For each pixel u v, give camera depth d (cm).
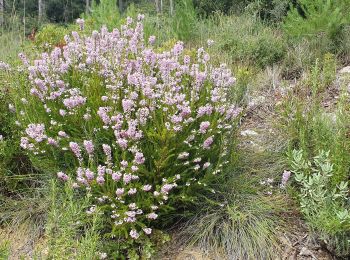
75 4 2050
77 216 284
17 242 330
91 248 248
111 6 768
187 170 322
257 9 847
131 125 297
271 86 541
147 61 354
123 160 292
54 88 362
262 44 629
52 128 337
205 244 317
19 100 366
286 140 398
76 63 390
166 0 1894
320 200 306
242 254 308
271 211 334
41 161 325
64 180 312
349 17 596
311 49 620
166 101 313
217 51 620
